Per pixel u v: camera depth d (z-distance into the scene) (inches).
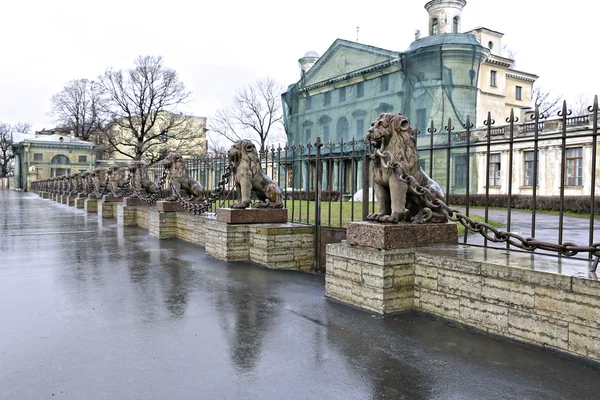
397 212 201.0
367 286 197.0
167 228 470.6
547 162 1030.4
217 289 242.4
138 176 636.1
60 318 185.6
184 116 1964.8
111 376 129.6
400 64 1182.9
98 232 533.6
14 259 336.5
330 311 198.2
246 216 332.5
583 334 136.5
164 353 148.0
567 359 138.6
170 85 1868.8
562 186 170.6
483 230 189.8
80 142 2679.6
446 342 157.2
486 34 1707.7
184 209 475.2
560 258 174.1
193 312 197.3
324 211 471.2
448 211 200.1
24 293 228.7
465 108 1151.0
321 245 308.3
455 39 1150.3
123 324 178.9
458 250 196.4
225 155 417.4
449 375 130.6
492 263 162.7
